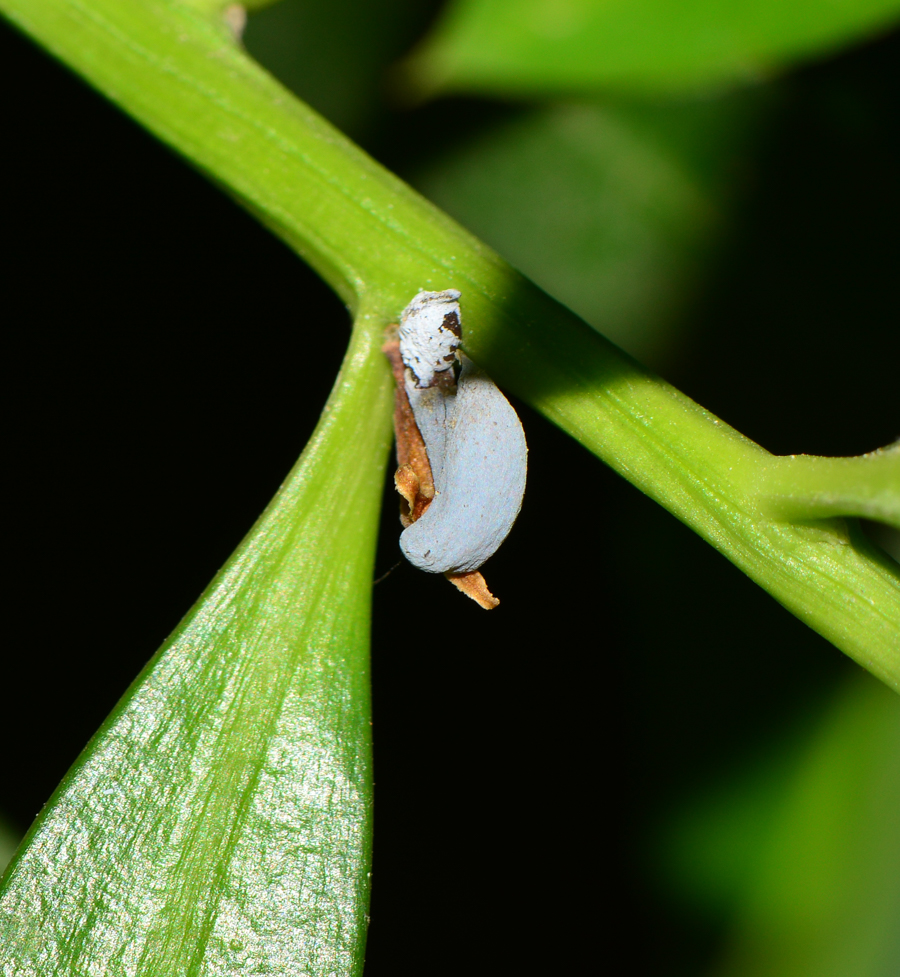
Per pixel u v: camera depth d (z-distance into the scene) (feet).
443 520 0.37
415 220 0.39
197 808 0.37
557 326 0.38
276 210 0.39
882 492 0.36
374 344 0.39
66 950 0.37
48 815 0.37
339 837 0.37
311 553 0.38
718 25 0.41
